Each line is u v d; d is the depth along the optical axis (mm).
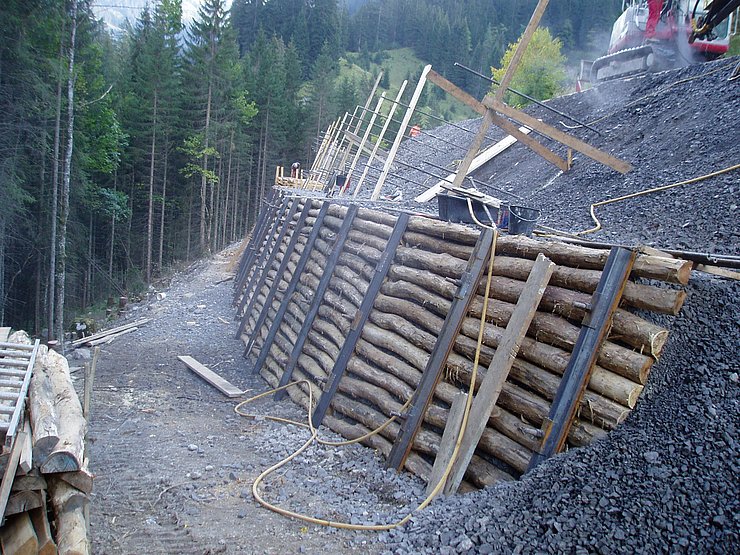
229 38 36594
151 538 5133
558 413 5207
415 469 6230
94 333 15992
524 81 28328
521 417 5621
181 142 37531
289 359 9773
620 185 10711
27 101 19141
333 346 8805
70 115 18734
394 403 7031
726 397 4941
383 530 5223
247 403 9328
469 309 6559
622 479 4637
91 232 33094
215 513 5625
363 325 8125
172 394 9781
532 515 4691
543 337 5676
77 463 3965
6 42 18000
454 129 26500
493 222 7238
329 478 6461
